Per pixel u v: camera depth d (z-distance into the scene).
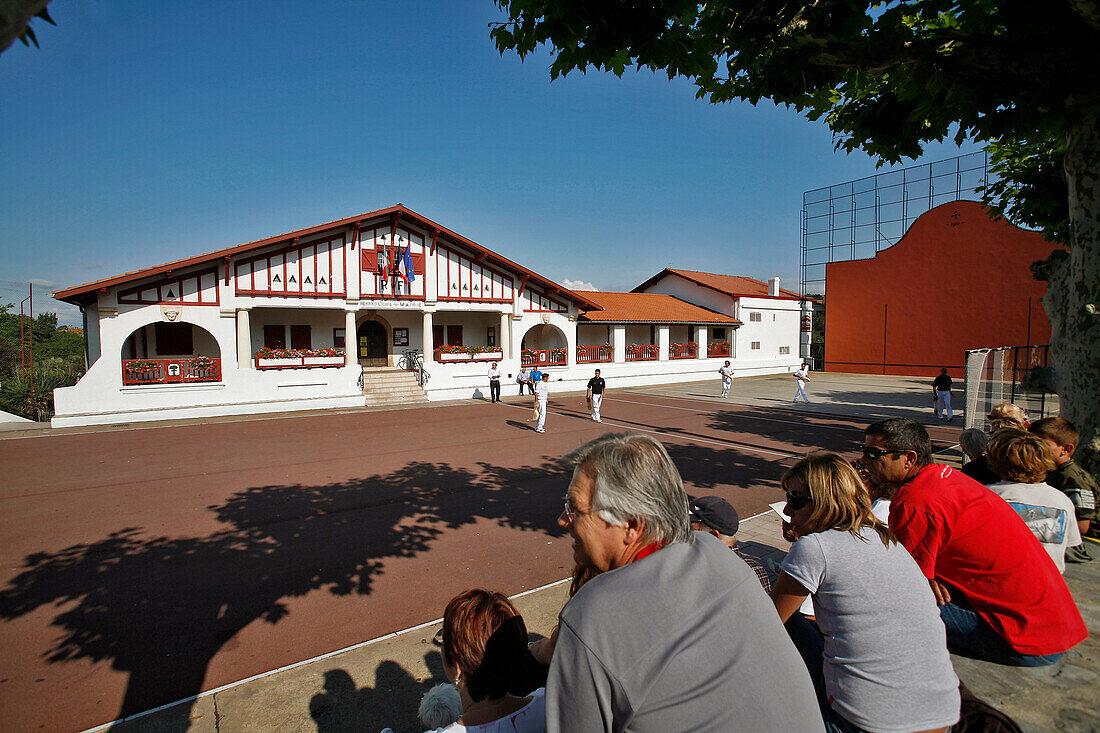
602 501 1.44
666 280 37.91
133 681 3.90
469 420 16.97
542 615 4.70
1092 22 3.45
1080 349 4.31
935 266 30.08
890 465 2.95
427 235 21.53
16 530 7.01
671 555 1.35
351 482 9.40
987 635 2.64
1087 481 3.84
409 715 3.46
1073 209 4.34
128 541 6.65
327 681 3.83
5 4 0.60
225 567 5.90
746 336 34.25
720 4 4.10
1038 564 2.58
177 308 16.86
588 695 1.17
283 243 18.58
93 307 17.12
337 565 5.95
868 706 1.81
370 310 22.41
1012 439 3.36
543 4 3.39
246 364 17.98
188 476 9.77
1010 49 3.95
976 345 28.66
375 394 20.45
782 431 14.83
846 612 1.90
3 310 59.06
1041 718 2.31
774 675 1.22
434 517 7.55
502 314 23.80
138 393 16.23
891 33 3.99
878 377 31.88
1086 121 4.12
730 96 4.63
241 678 3.92
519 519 7.48
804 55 4.12
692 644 1.18
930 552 2.69
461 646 1.95
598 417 16.94
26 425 15.41
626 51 3.74
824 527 2.10
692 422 16.58
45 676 3.96
